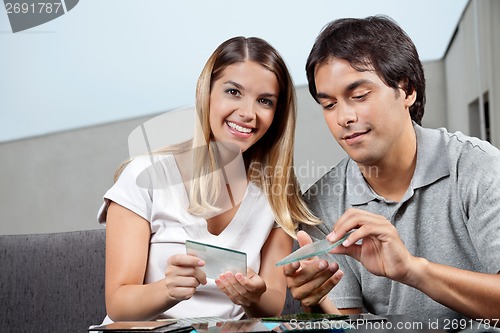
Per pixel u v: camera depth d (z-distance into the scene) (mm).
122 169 1678
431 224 1519
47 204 4188
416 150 1520
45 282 1859
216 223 1635
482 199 1436
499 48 3584
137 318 1403
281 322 1148
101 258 1881
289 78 1606
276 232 1667
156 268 1552
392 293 1561
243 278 1235
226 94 1563
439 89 4027
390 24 1446
